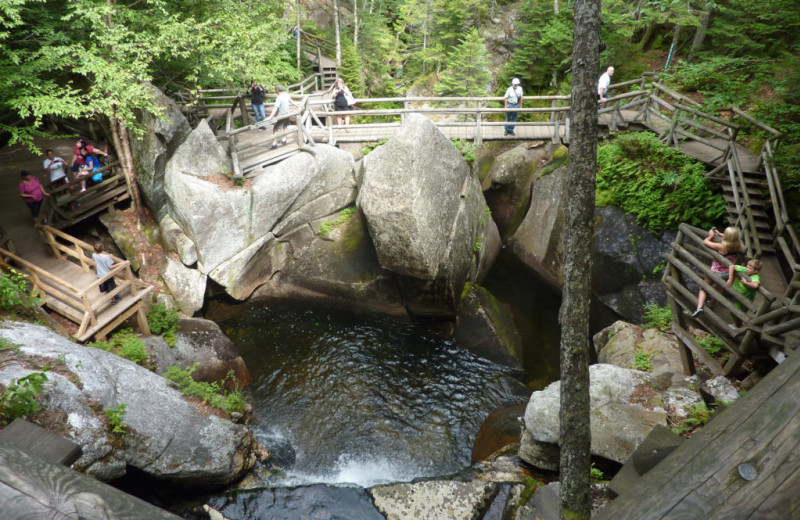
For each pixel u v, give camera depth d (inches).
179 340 428.8
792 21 539.2
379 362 481.1
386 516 285.6
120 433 281.9
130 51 450.6
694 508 56.2
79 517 55.8
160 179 494.0
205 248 485.7
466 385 459.2
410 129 470.0
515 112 592.4
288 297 545.3
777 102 512.1
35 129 448.1
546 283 575.2
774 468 56.9
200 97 589.0
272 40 620.1
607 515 59.6
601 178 524.1
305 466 372.5
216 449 320.8
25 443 72.6
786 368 68.0
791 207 417.4
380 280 522.9
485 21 847.1
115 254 516.1
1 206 518.3
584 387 140.4
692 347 311.3
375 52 880.3
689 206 465.1
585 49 126.6
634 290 484.7
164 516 57.7
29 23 455.8
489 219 598.5
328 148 555.2
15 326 309.7
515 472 323.6
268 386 445.1
